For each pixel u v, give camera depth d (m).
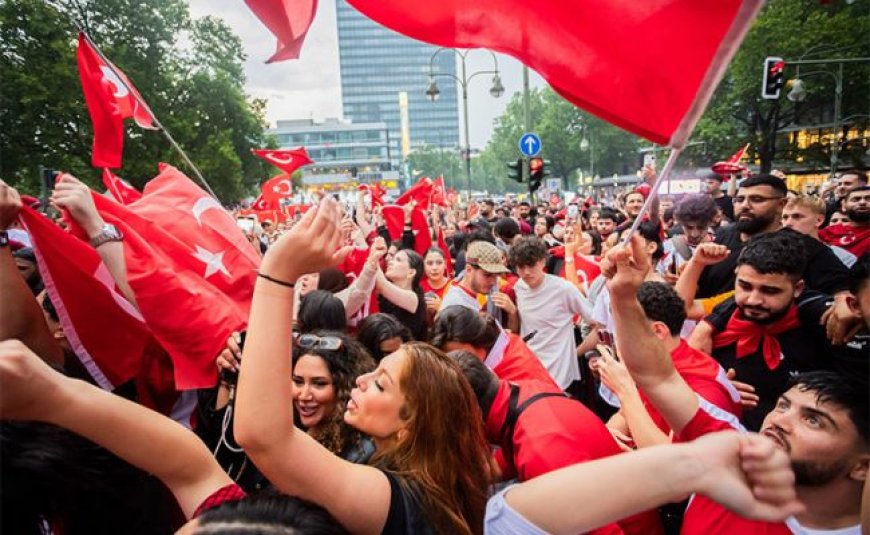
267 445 1.13
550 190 52.44
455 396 1.53
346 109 144.75
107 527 1.33
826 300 2.45
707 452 0.98
